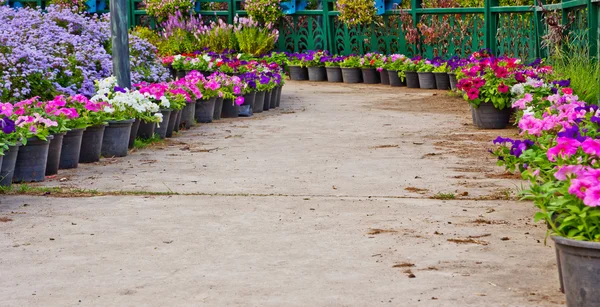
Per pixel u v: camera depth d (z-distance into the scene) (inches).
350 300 185.3
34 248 232.5
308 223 258.4
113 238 242.5
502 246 228.2
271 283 198.7
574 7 577.3
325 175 342.0
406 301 184.1
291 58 923.4
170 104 465.4
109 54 599.8
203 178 338.6
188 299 187.6
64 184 328.5
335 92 762.2
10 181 322.0
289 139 454.6
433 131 479.2
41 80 502.9
